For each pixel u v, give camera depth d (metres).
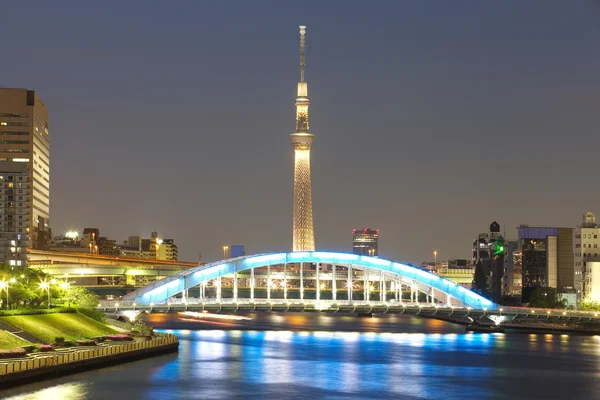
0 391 142.75
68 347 180.75
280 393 158.25
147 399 147.38
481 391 165.88
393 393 161.88
